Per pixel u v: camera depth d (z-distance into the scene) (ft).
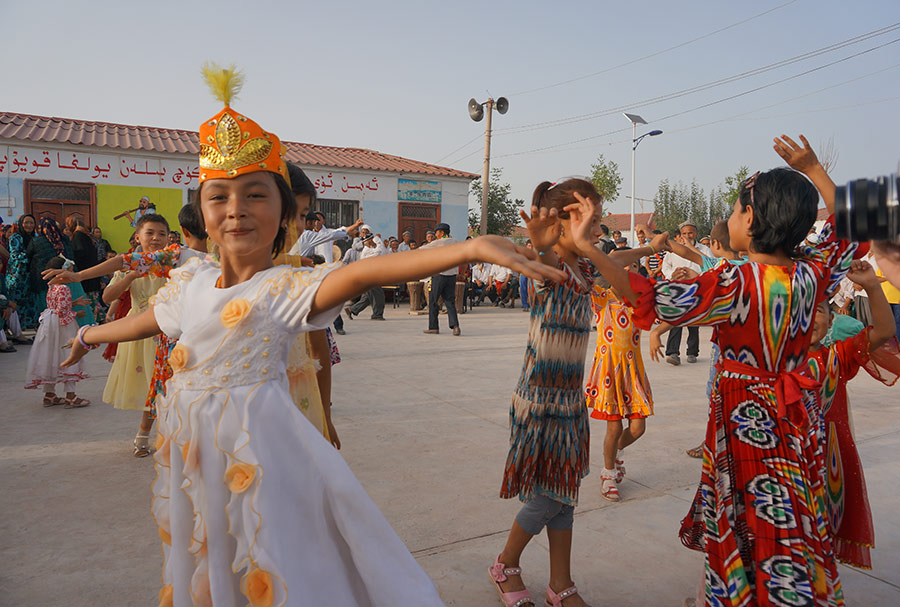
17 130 50.44
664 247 9.64
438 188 65.77
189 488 4.90
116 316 14.67
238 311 4.92
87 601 8.25
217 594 4.78
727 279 6.23
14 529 10.32
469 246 4.27
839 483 7.80
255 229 5.10
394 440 15.16
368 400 19.16
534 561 9.52
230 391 4.84
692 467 13.60
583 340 8.12
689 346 27.32
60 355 18.07
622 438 12.17
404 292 60.13
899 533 10.49
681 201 149.69
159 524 5.27
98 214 50.67
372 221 62.75
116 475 12.80
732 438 6.28
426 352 28.55
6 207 47.65
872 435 15.79
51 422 16.67
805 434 6.25
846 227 3.38
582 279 8.14
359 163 63.67
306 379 6.14
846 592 8.75
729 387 6.39
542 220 6.97
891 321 7.37
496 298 56.13
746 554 6.15
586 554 9.71
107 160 50.72
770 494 5.99
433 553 9.61
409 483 12.41
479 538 10.12
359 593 5.04
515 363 25.93
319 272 4.92
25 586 8.59
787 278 6.20
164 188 52.70
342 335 34.27
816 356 7.70
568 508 8.14
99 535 10.14
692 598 8.17
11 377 22.62
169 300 5.63
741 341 6.31
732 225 6.75
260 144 5.07
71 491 11.94
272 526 4.65
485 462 13.69
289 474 4.84
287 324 4.97
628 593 8.63
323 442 5.00
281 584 4.53
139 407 13.93
